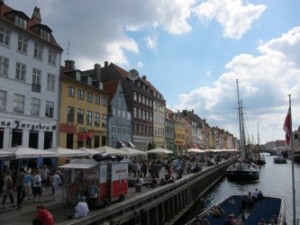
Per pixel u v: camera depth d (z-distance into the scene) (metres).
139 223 17.95
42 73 34.44
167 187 23.42
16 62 31.12
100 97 46.44
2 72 29.64
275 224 15.70
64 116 37.78
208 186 40.94
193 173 36.75
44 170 22.86
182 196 27.11
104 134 47.34
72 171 17.17
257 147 131.62
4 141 29.33
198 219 16.52
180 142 94.38
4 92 29.77
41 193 19.80
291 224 21.94
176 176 32.62
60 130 36.84
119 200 17.47
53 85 36.25
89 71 56.81
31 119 32.53
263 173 65.38
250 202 22.25
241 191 39.25
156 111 73.81
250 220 18.94
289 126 15.18
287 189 40.56
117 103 52.91
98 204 15.86
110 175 16.92
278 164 99.88
